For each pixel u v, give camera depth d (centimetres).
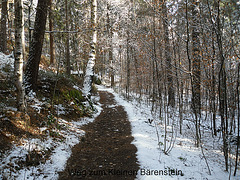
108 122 866
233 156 572
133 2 1345
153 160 446
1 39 1165
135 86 2066
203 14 604
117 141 602
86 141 589
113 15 1417
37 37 695
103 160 453
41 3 699
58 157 429
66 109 767
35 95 679
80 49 1644
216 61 586
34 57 691
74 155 470
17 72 482
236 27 466
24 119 474
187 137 744
